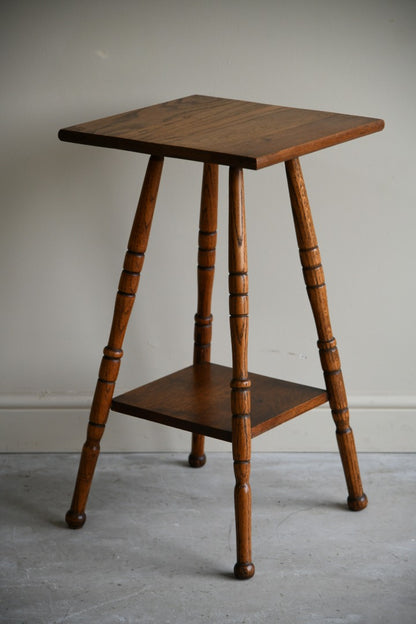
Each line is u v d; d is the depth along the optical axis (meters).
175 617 1.61
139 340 2.18
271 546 1.83
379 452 2.22
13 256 2.11
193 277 2.13
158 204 2.08
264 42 1.96
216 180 1.89
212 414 1.79
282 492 2.04
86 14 1.95
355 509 1.96
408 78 1.97
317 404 1.87
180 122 1.73
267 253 2.10
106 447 2.23
